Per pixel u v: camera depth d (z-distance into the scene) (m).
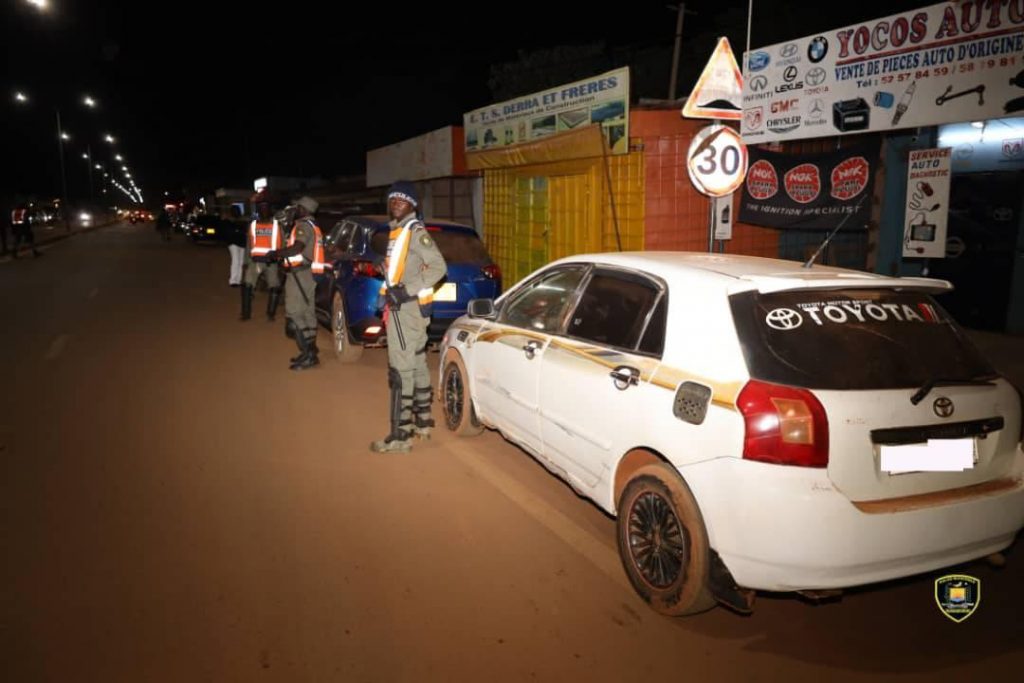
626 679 3.36
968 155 9.64
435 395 8.13
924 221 6.91
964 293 10.08
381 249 8.75
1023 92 7.07
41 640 3.53
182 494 5.23
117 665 3.36
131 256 28.53
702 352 3.66
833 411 3.26
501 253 14.20
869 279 3.81
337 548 4.48
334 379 8.55
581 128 10.91
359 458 6.02
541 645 3.58
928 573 3.84
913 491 3.40
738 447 3.32
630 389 4.01
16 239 26.41
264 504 5.09
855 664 3.53
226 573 4.16
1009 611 4.03
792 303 3.63
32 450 6.07
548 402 4.83
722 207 7.80
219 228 35.50
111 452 6.05
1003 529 3.54
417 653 3.49
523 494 5.36
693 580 3.58
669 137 10.38
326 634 3.62
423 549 4.50
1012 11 7.05
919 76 7.89
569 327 4.84
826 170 9.38
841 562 3.23
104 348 10.20
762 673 3.44
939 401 3.44
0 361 9.31
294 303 8.90
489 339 5.81
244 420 6.96
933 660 3.58
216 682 3.26
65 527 4.68
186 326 12.07
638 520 3.96
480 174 15.20
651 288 4.23
